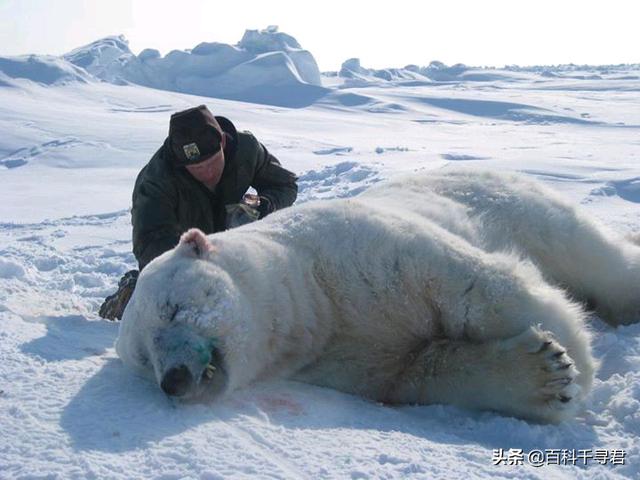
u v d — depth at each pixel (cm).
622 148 1656
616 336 352
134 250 414
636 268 377
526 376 262
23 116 2709
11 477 197
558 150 1573
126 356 292
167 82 6556
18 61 5075
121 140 2044
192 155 396
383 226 313
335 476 206
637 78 8419
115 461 209
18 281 530
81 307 458
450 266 296
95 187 1361
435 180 399
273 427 244
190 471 204
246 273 292
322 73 8869
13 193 1306
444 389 282
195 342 266
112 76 6562
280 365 303
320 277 311
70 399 258
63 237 811
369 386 300
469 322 291
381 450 227
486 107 4481
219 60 6581
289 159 1454
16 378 278
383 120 3703
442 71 9344
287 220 331
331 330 311
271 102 5753
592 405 282
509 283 289
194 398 264
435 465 217
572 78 8725
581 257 379
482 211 380
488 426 260
